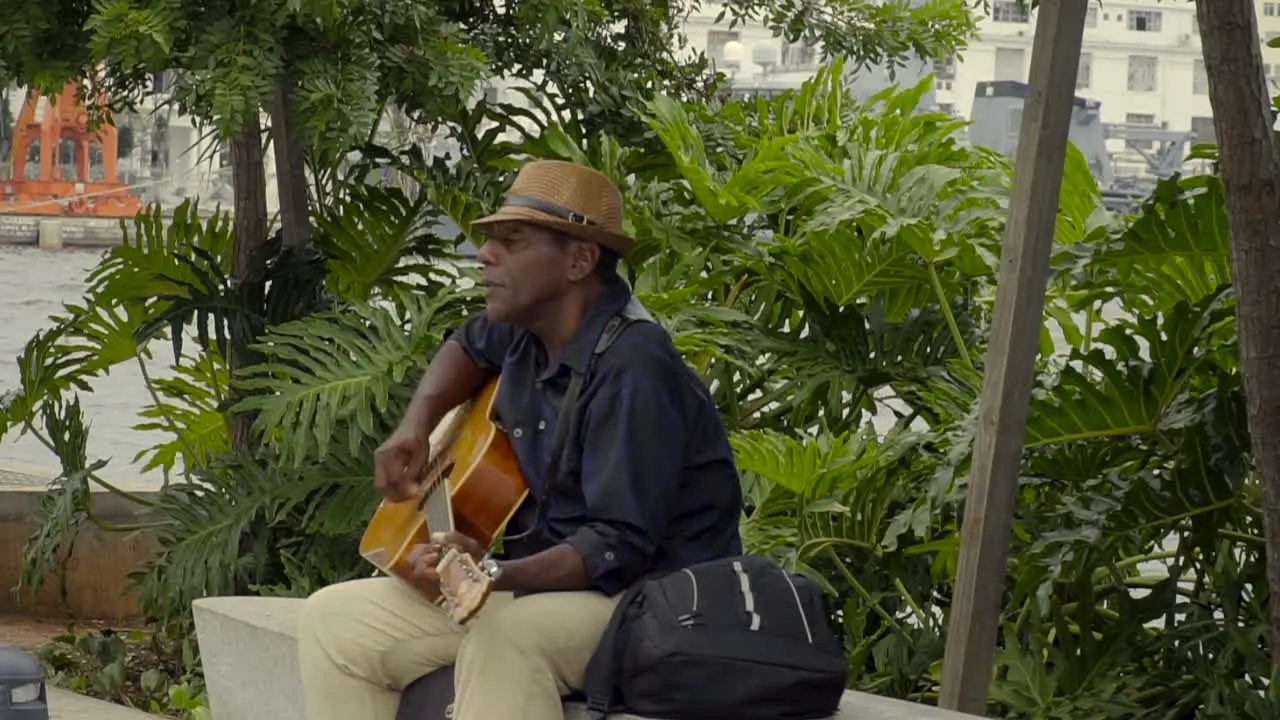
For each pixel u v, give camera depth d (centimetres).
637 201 710
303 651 415
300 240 761
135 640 777
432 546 382
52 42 679
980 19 861
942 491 520
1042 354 665
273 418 646
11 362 2230
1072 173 611
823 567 653
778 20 837
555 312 394
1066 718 543
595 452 380
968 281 690
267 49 621
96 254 5031
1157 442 556
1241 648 539
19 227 5103
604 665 378
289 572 702
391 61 660
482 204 721
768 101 858
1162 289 593
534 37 727
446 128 833
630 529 376
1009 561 608
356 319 682
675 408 385
